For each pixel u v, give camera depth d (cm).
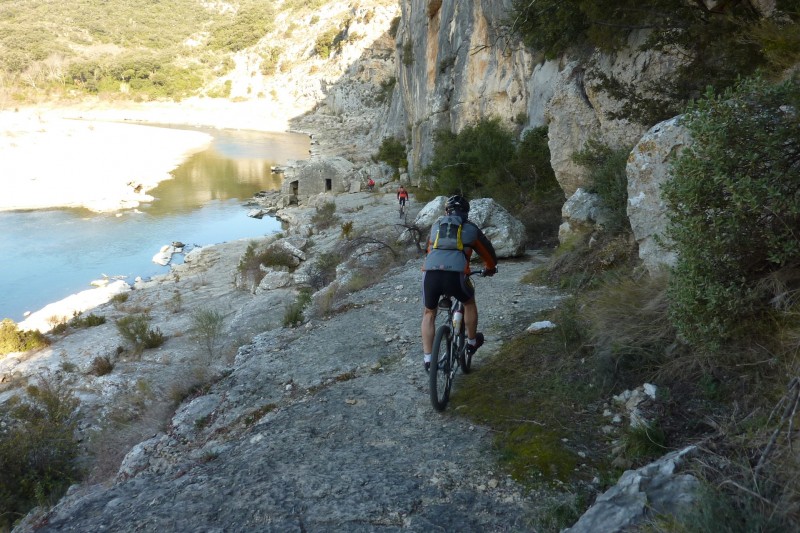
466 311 480
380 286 1023
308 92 14275
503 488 348
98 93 15200
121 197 4547
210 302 1991
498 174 1942
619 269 720
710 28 711
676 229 375
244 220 4028
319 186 4491
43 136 8125
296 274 1914
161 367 1252
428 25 3797
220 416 559
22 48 16050
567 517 308
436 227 459
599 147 1016
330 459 407
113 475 581
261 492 368
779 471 256
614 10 898
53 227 3719
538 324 597
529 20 1225
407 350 652
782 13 588
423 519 327
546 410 425
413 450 408
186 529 338
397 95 6141
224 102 15388
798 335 325
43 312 2158
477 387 495
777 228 338
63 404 1052
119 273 2873
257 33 19138
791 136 322
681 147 521
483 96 2814
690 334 375
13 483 736
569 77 1201
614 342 456
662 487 272
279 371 645
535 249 1222
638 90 942
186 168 6400
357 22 13788
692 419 352
